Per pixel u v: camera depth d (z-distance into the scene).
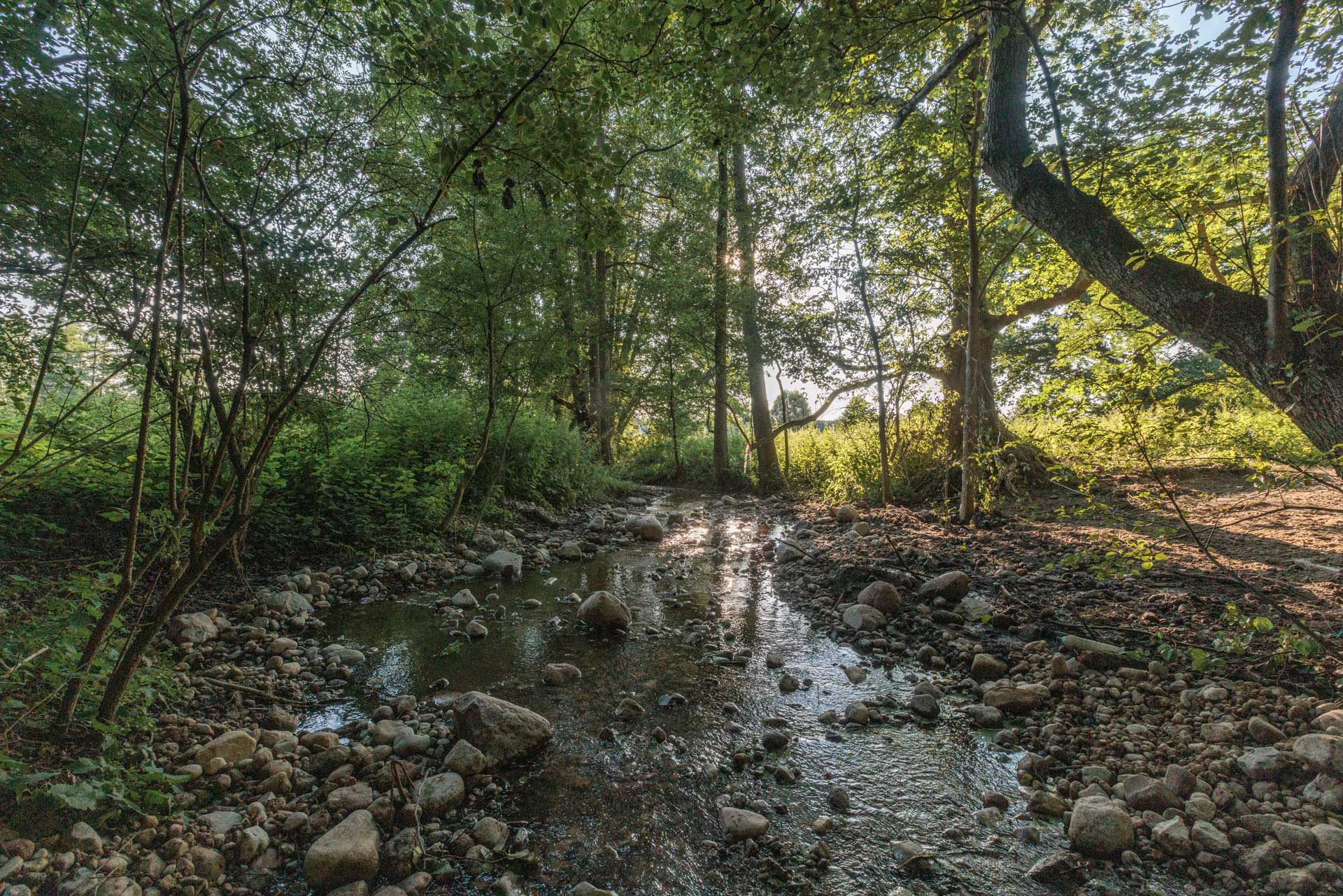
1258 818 2.59
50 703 2.95
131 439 5.47
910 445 11.93
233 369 3.71
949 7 4.22
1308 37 3.54
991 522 8.45
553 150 3.09
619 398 19.36
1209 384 3.77
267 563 6.64
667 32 4.38
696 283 15.17
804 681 4.55
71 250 2.81
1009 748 3.51
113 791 2.44
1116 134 5.42
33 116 3.26
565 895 2.45
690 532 10.94
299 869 2.53
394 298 5.50
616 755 3.51
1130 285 4.07
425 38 2.84
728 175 15.34
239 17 3.32
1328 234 3.24
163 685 3.53
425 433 9.71
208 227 3.65
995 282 10.73
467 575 7.52
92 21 3.20
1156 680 3.98
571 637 5.46
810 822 2.92
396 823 2.81
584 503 13.62
